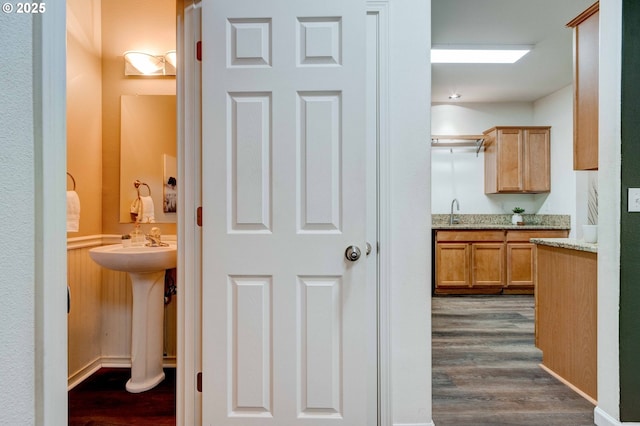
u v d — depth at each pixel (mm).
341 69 1499
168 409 1926
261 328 1530
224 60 1516
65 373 787
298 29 1506
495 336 3066
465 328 3271
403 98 1651
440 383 2238
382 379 1657
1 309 651
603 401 1796
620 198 1724
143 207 2400
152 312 2168
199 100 1590
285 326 1522
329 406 1523
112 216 2428
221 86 1520
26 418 699
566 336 2264
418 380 1659
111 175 2434
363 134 1510
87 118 2305
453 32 3035
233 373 1540
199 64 1586
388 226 1653
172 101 2438
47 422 733
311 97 1513
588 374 2076
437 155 5031
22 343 692
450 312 3770
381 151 1651
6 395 660
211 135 1525
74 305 2189
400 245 1661
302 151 1516
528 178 4609
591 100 2078
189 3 1585
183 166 1601
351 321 1518
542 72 3922
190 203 1598
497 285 4406
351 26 1498
